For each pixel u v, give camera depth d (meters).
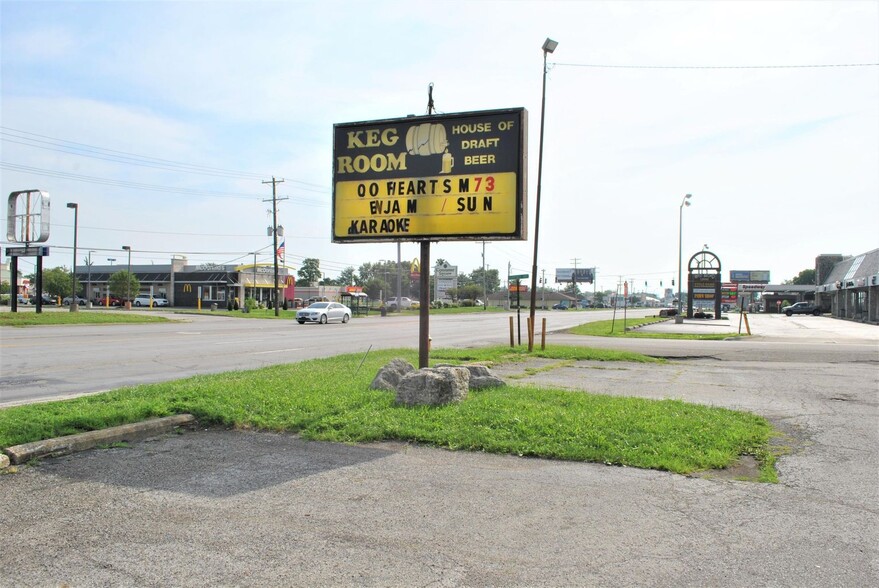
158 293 79.06
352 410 8.06
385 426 7.19
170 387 9.43
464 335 29.50
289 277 82.69
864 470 6.07
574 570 3.79
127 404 7.85
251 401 8.45
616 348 21.44
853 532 4.45
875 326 42.09
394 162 10.91
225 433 7.29
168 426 7.36
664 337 28.91
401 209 10.87
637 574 3.75
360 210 11.07
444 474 5.73
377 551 4.04
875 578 3.72
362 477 5.62
